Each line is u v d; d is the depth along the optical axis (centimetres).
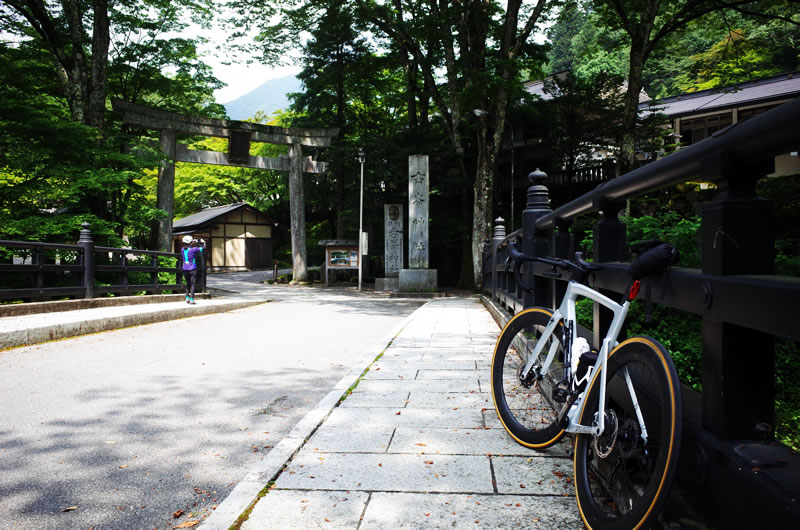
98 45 1507
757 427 145
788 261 410
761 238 144
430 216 2600
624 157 1513
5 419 376
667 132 1694
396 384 425
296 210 2511
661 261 170
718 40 2708
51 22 1430
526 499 215
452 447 278
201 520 227
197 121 2114
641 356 175
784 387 366
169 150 2025
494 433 299
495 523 196
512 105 2164
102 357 617
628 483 177
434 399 378
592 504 187
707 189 1075
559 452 267
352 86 2764
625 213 1095
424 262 2009
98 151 1287
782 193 809
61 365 566
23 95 1182
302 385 487
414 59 2408
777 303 119
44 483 266
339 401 373
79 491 257
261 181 3850
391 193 2700
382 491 225
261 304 1511
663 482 147
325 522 198
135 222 1537
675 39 1691
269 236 4091
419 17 1916
